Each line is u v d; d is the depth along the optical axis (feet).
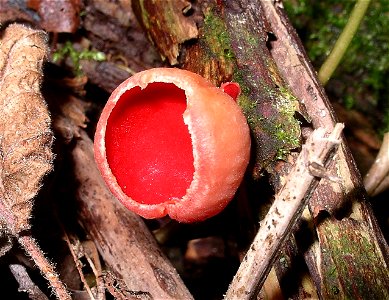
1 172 0.35
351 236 0.34
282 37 0.39
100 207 0.40
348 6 0.64
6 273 0.40
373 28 0.63
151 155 0.36
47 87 0.47
